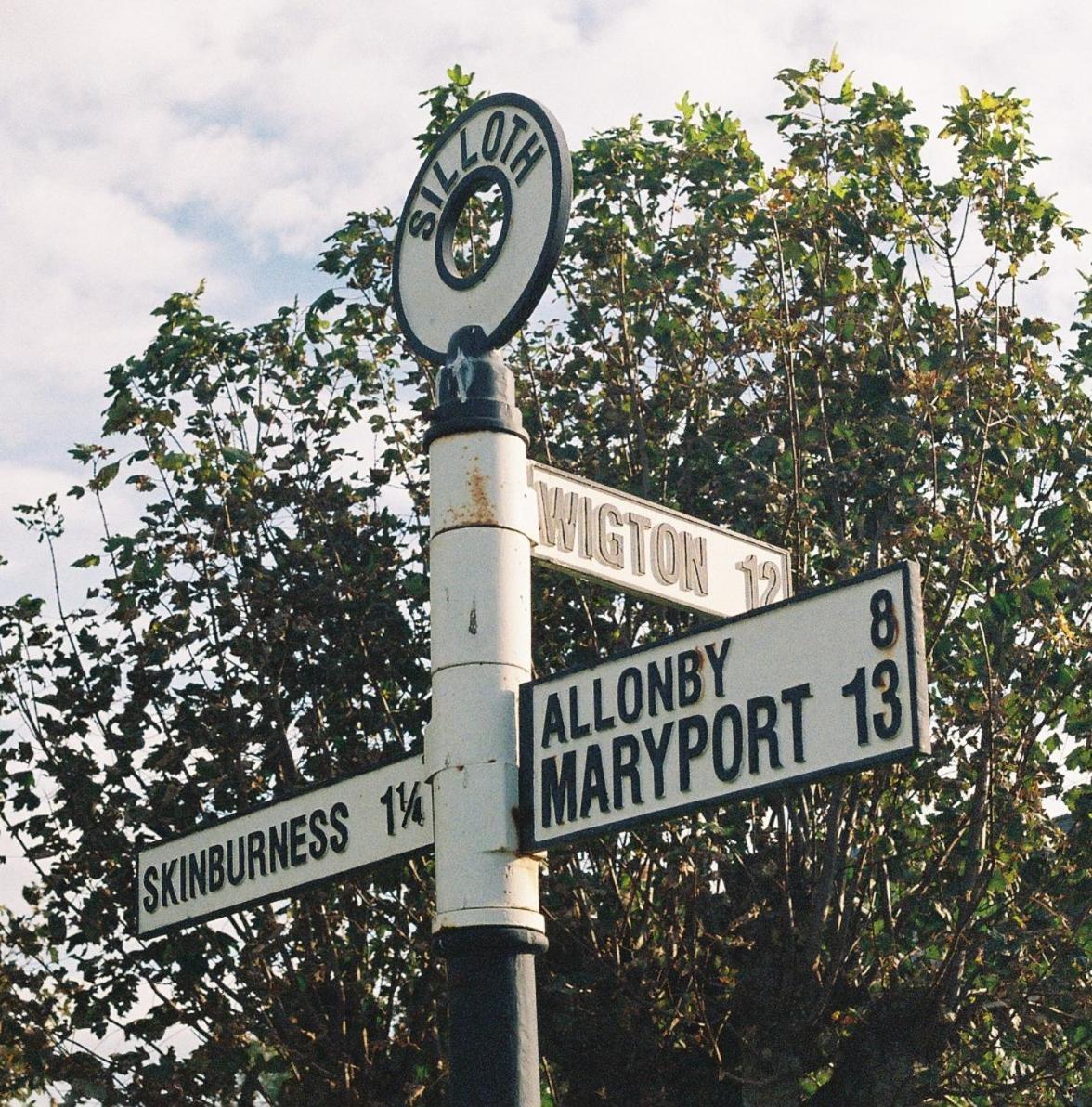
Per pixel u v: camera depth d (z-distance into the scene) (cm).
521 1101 378
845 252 1230
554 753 396
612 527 438
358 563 1210
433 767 403
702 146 1223
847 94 1220
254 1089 1126
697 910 1084
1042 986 1112
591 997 1077
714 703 376
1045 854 1165
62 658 1202
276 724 1164
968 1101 1254
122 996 1145
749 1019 1058
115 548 1201
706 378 1199
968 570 1155
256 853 467
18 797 1194
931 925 1166
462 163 452
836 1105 1091
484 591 406
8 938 1152
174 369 1227
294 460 1218
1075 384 1227
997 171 1166
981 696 1096
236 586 1162
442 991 1095
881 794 1115
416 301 455
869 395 1188
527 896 394
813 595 366
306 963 1105
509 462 415
